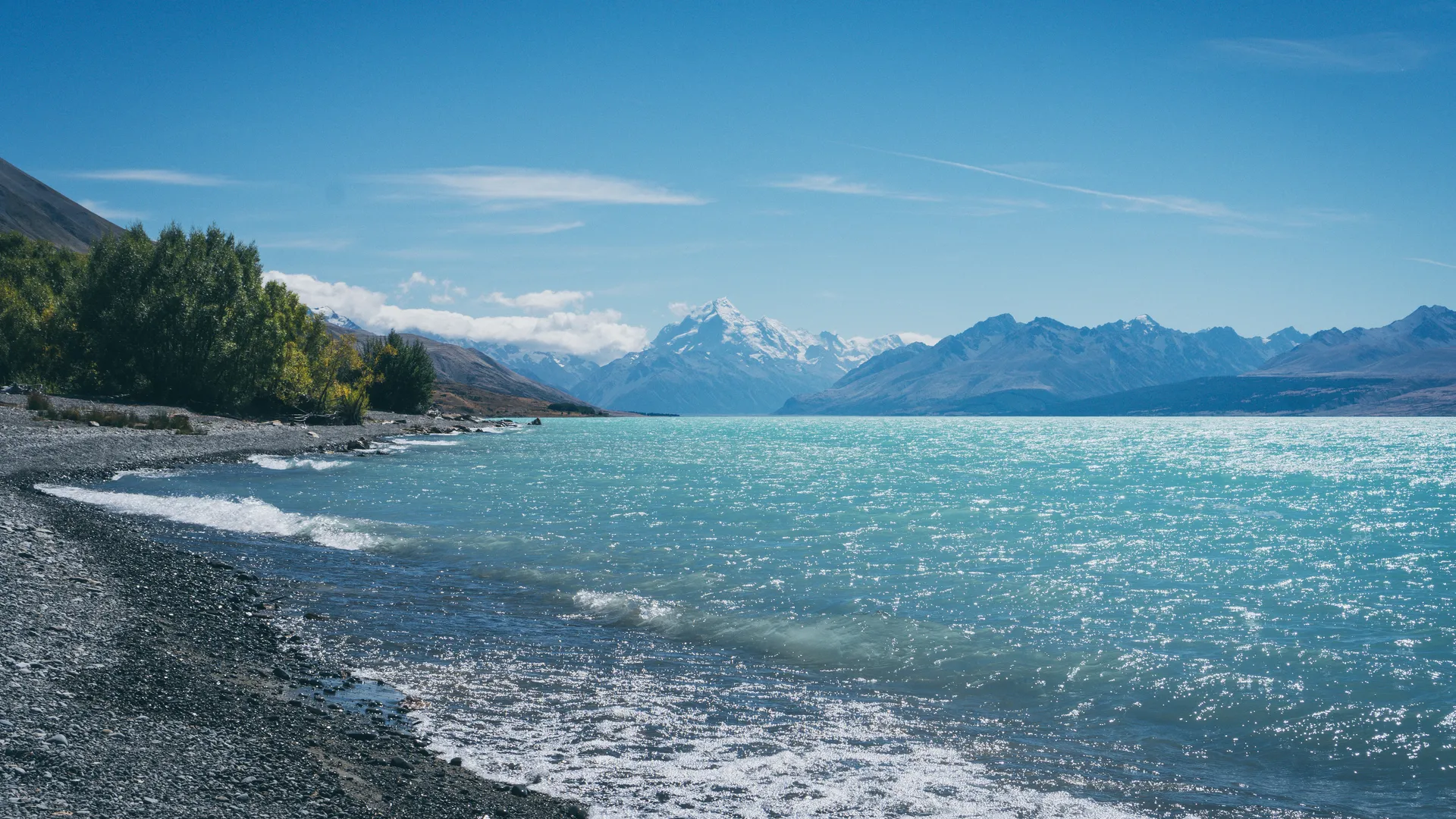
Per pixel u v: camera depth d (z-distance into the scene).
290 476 56.28
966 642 21.12
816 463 91.00
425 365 159.00
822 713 16.06
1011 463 96.62
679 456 97.81
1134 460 106.62
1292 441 177.62
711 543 35.81
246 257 105.06
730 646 20.33
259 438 79.75
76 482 44.34
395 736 13.67
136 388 94.12
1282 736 15.47
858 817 11.77
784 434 194.50
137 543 27.91
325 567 27.44
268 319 101.69
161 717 12.97
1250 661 19.88
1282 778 13.67
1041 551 35.66
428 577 26.83
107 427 71.81
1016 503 54.44
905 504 52.53
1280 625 23.42
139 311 92.81
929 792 12.70
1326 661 19.92
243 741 12.53
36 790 9.77
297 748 12.57
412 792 11.59
